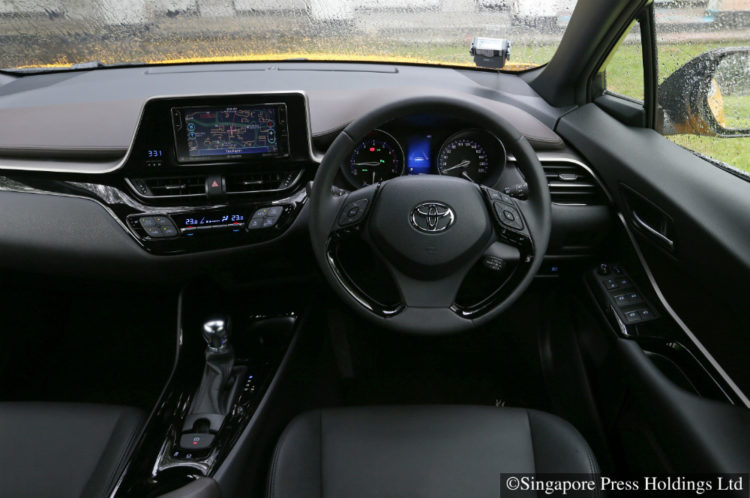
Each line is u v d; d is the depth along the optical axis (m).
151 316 2.06
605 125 1.82
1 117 1.75
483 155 1.72
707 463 1.08
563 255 1.78
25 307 1.87
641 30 1.64
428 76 2.18
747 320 1.17
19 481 1.09
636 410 1.39
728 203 1.32
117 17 2.78
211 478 1.18
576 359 1.79
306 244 1.68
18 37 2.55
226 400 1.44
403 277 1.24
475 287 1.61
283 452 1.13
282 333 1.78
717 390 1.25
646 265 1.59
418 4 2.85
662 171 1.54
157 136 1.51
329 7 2.87
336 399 1.94
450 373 2.09
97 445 1.18
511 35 2.21
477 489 1.06
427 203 1.22
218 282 1.75
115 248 1.58
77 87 2.02
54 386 1.95
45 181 1.58
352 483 1.07
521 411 1.23
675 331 1.43
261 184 1.62
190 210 1.58
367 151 1.69
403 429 1.17
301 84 2.04
